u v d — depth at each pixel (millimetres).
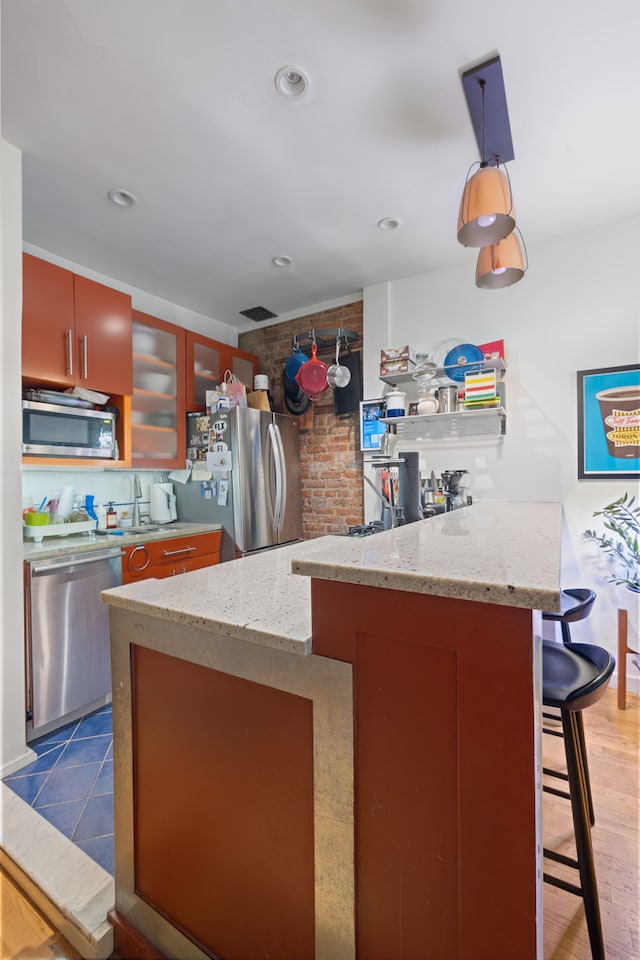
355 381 3516
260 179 2166
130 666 1111
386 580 703
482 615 647
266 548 3355
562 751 1897
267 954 904
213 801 978
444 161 2053
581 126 1852
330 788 800
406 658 721
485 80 1621
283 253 2883
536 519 1504
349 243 2768
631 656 2447
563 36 1458
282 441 3568
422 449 3102
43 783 1755
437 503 2576
